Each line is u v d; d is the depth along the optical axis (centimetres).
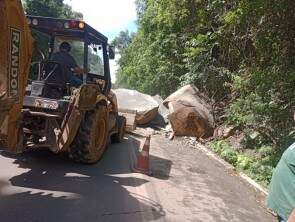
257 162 1055
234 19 1291
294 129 1058
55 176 796
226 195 831
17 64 628
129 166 943
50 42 1001
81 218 608
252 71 1259
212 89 1672
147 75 2922
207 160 1156
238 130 1383
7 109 624
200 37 1684
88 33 950
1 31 585
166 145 1300
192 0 1777
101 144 949
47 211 621
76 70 948
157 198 742
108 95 1088
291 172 384
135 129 1460
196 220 665
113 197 714
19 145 726
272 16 1140
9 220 577
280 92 1109
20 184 729
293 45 1147
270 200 404
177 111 1427
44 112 820
